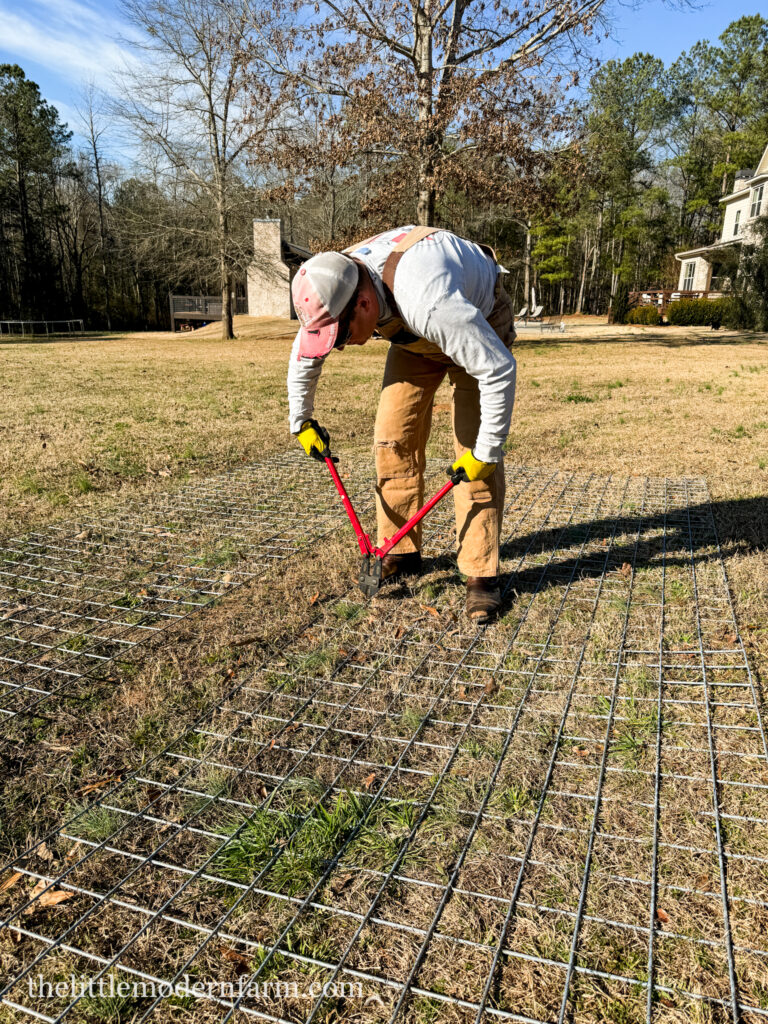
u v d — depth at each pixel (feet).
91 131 146.10
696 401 28.91
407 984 5.18
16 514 15.14
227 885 6.10
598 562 12.67
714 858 6.24
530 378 38.93
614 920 5.69
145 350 65.51
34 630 10.28
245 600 11.19
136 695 8.66
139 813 6.85
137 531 14.32
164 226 84.17
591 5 50.29
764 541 13.29
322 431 10.70
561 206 62.85
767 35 149.28
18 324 136.98
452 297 8.29
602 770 7.34
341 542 13.56
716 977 5.22
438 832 6.61
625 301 104.12
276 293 112.78
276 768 7.48
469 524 10.59
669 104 151.74
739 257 84.74
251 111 61.36
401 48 54.24
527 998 5.12
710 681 8.88
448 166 55.62
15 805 6.97
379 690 8.83
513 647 9.82
